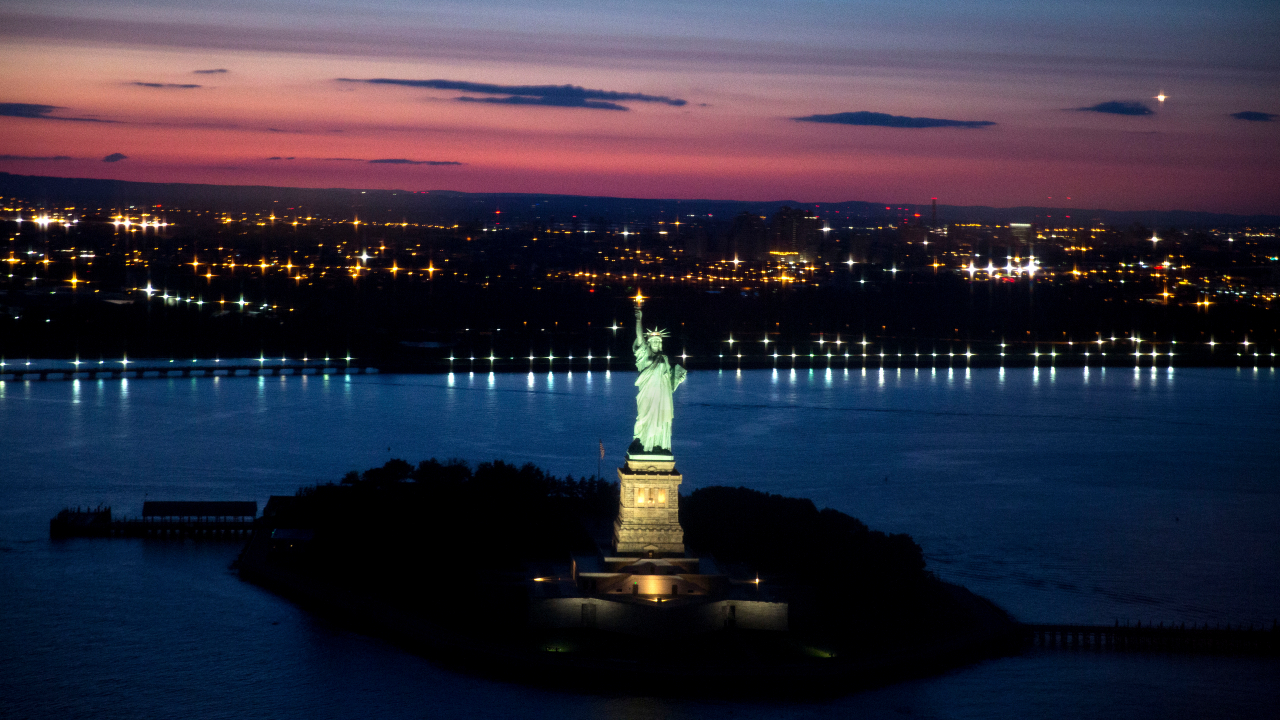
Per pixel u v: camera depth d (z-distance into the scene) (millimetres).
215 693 198000
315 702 194500
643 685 196375
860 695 197625
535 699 195125
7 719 189500
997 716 193625
